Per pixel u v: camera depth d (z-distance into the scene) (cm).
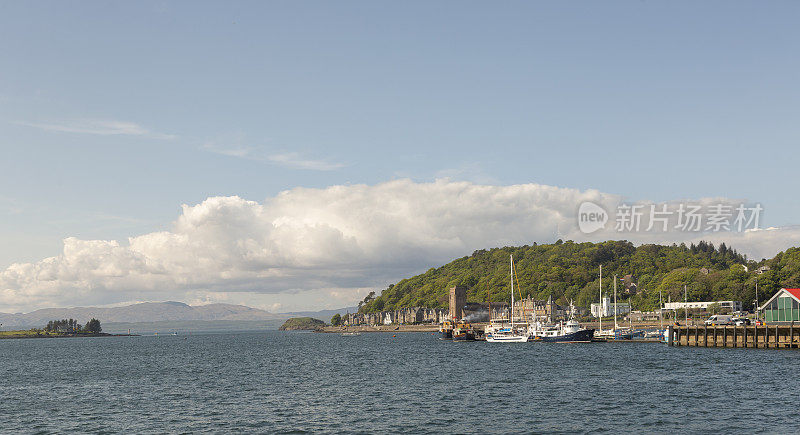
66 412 7538
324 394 8681
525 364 12669
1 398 9025
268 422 6594
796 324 15162
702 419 6228
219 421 6706
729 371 9900
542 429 5950
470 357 15438
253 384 10194
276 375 11781
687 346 16025
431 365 13300
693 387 8294
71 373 13462
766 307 15825
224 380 10969
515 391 8444
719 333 14962
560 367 11688
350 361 15412
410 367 12925
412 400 7912
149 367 14700
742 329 14400
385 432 6006
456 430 6022
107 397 8862
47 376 12850
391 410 7188
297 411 7244
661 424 6038
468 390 8706
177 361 16912
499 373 10938
